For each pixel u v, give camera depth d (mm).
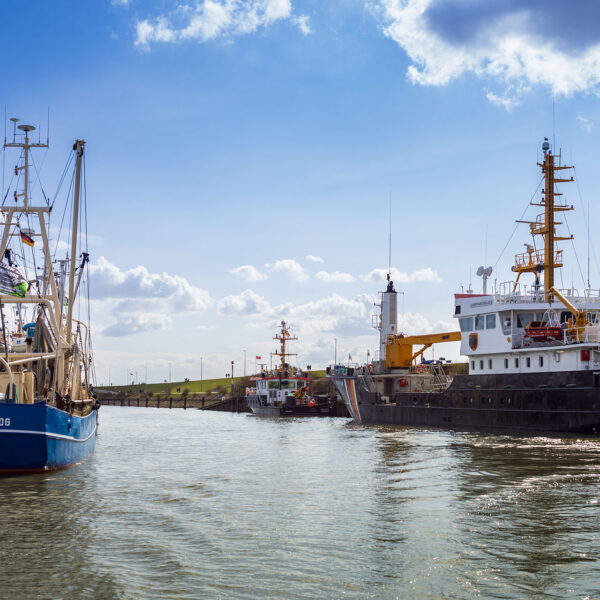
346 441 51438
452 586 14742
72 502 24531
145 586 14773
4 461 30047
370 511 22656
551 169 57062
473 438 48812
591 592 14273
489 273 62688
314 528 20188
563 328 50344
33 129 35344
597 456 35844
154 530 20000
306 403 115188
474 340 58750
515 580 15086
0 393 32938
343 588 14664
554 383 47531
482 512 22047
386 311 80062
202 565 16359
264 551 17594
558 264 57000
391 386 79125
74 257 43656
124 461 39188
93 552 17484
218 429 77062
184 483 29578
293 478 30906
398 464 34938
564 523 20297
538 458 35312
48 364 39875
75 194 43000
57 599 13930
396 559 16781
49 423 30359
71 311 43656
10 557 16969
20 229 36906
